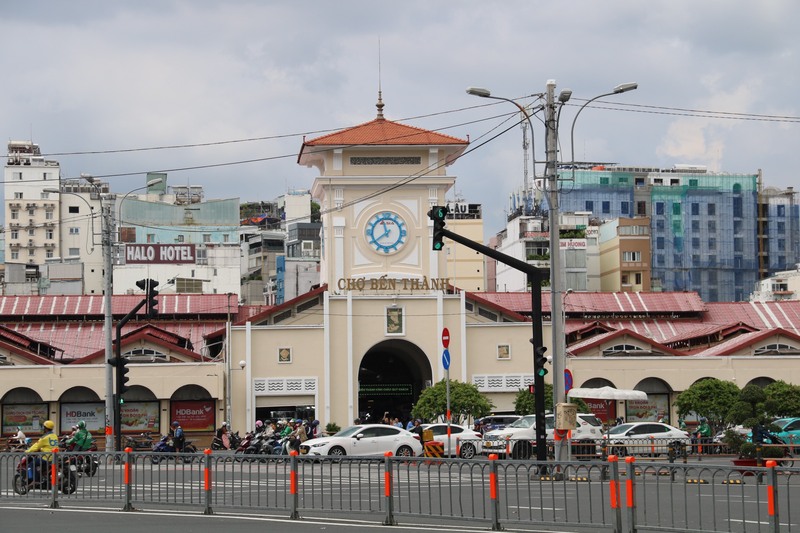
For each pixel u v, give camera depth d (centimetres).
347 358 7469
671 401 7525
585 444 4984
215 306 8488
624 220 13125
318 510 2714
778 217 14950
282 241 15638
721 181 14950
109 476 3070
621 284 13038
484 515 2466
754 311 8838
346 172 7725
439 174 7756
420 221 7744
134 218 14700
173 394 7275
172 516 2805
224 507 2855
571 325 8500
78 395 7194
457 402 6850
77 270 12194
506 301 8788
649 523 2281
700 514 2197
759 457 4234
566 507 2359
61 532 2441
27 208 15588
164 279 11938
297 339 7469
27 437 7094
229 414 7288
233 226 14838
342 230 7656
